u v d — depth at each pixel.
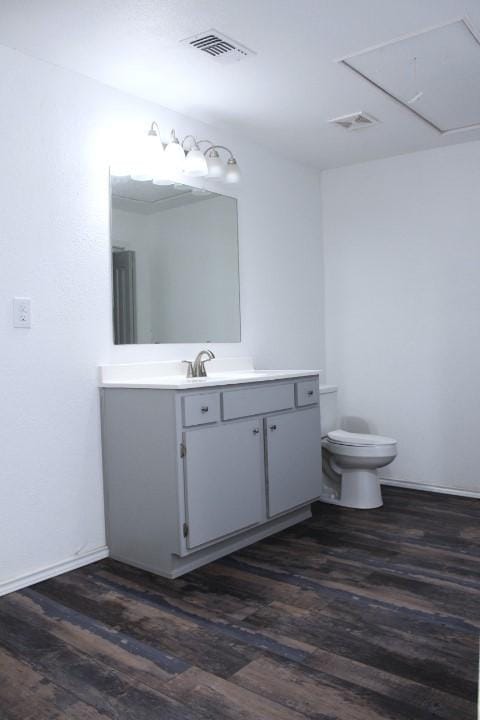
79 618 2.05
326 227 4.12
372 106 3.01
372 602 2.13
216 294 3.29
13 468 2.34
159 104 2.95
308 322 3.98
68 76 2.55
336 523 3.10
